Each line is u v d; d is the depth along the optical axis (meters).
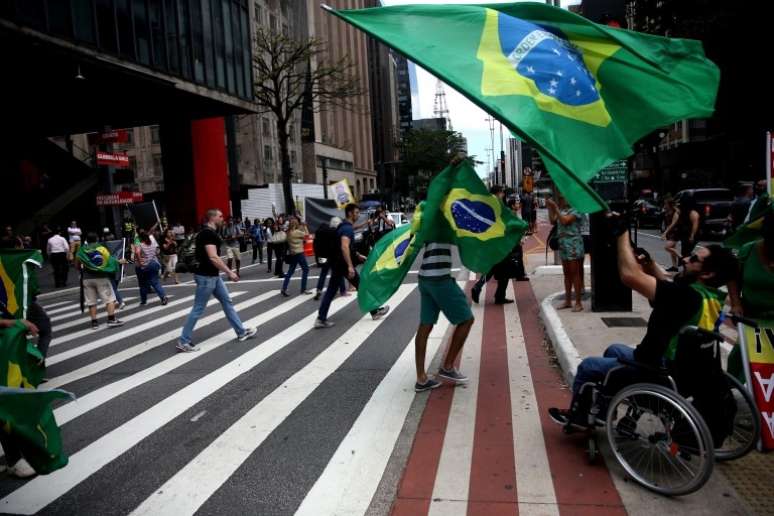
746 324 3.96
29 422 3.37
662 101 4.54
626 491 3.68
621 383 3.88
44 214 27.80
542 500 3.62
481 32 4.67
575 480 3.86
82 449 4.83
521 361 6.77
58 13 20.05
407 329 8.88
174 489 4.04
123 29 23.34
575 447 4.37
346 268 9.12
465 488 3.83
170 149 34.00
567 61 4.50
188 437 4.98
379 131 122.62
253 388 6.29
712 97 4.46
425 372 6.14
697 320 3.76
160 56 25.58
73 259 17.36
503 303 10.32
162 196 51.97
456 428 4.87
